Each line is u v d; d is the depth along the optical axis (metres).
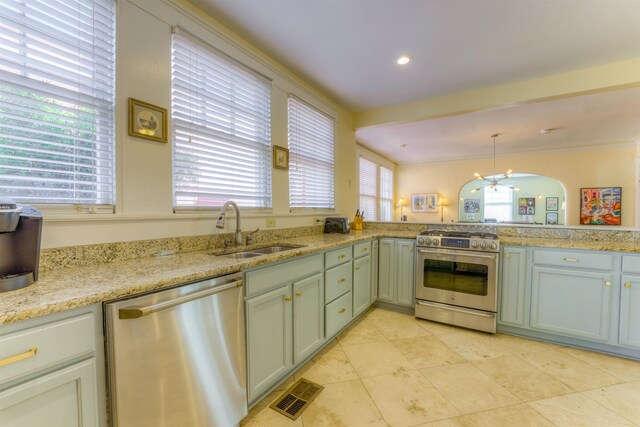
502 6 1.81
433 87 3.04
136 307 1.04
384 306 3.19
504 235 2.83
